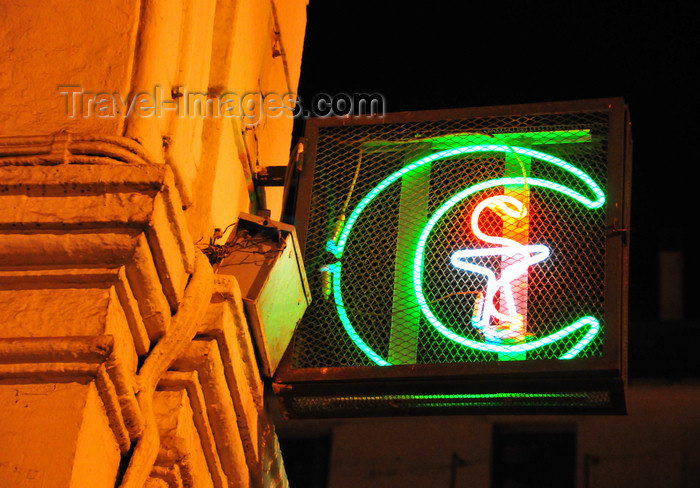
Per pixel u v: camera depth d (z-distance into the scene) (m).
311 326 3.75
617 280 3.47
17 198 2.76
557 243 3.77
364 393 3.52
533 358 3.56
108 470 2.62
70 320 2.65
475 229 3.77
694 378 7.23
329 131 4.09
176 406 2.97
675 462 6.92
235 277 3.30
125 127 2.96
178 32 3.29
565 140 3.90
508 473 7.27
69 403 2.52
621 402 3.35
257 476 3.55
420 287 3.73
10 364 2.56
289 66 4.81
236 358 3.20
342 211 3.93
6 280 2.73
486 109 3.96
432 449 7.39
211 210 3.41
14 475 2.42
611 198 3.64
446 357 3.62
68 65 3.05
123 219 2.71
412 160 4.01
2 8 3.16
